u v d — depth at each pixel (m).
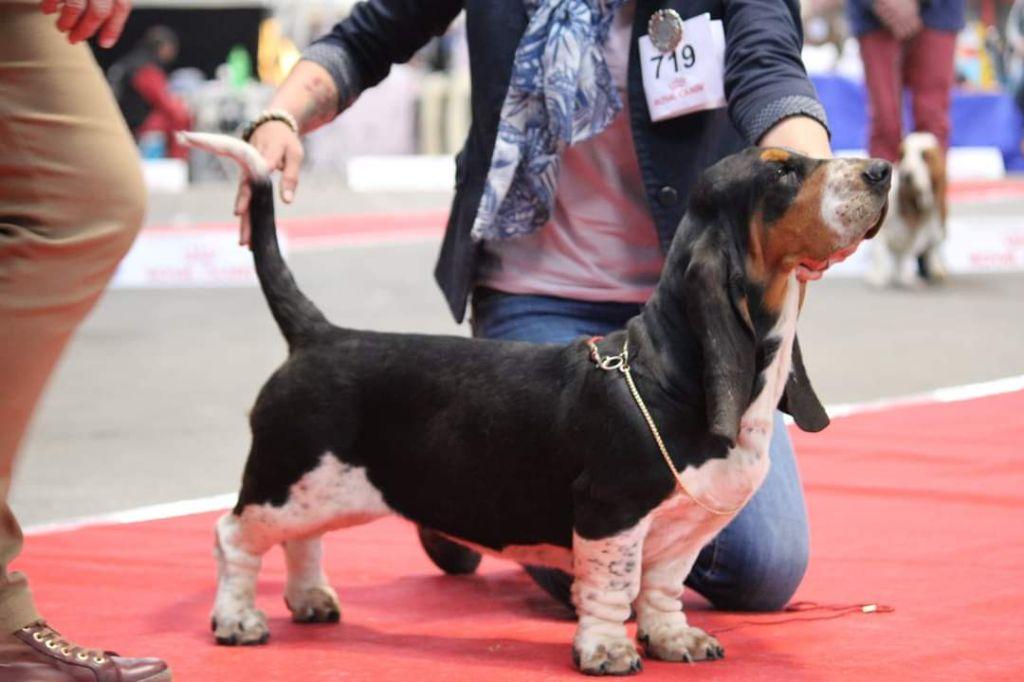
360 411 6.31
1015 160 34.41
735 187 5.63
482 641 6.57
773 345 5.72
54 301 5.16
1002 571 7.57
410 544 8.66
